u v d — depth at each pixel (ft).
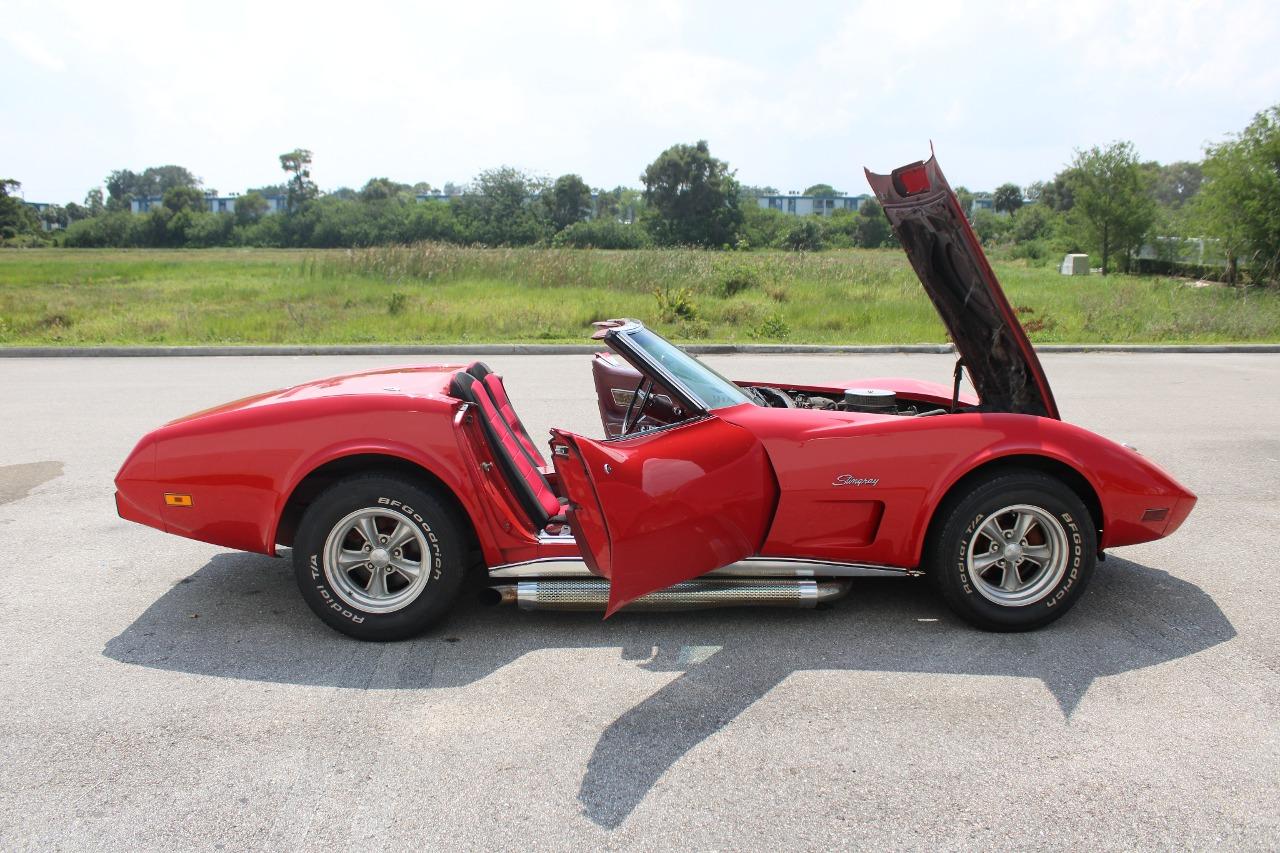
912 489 11.68
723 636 12.09
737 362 41.50
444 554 11.58
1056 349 46.60
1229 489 19.26
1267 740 9.41
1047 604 11.93
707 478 11.14
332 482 12.07
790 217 317.83
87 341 46.85
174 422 12.42
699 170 291.99
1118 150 116.98
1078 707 10.12
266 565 15.01
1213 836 7.85
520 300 63.26
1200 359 43.37
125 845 7.78
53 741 9.46
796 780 8.73
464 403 11.89
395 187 443.32
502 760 9.11
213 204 508.12
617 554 10.47
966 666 11.14
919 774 8.83
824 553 12.07
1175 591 13.60
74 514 17.66
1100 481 11.80
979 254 11.89
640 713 10.05
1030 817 8.13
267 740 9.49
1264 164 82.02
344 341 47.37
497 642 11.94
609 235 271.28
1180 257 114.11
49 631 12.30
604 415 15.42
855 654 11.51
